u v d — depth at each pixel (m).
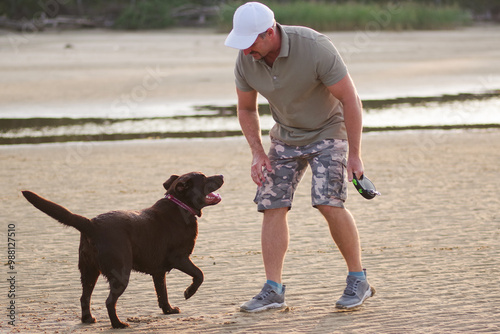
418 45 43.31
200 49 40.97
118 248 6.14
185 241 6.72
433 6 61.53
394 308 6.58
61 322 6.42
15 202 11.58
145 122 20.58
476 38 49.12
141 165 14.73
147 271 6.58
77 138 18.27
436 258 8.25
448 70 31.53
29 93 25.67
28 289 7.41
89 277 6.40
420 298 6.85
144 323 6.39
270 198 6.88
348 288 6.70
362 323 6.18
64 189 12.50
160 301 6.70
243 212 10.73
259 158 6.97
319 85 6.69
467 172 13.59
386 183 12.70
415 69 31.95
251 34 6.36
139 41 46.84
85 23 58.12
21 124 20.23
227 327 6.17
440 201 11.27
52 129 19.50
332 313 6.50
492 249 8.57
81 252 6.34
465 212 10.53
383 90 26.70
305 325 6.17
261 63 6.62
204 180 6.83
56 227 10.04
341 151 6.82
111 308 6.21
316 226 9.88
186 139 18.06
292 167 6.93
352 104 6.58
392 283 7.37
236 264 8.22
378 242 9.01
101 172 14.05
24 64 34.19
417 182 12.74
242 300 7.02
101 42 46.16
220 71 31.25
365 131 19.14
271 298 6.68
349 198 11.61
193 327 6.21
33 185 12.88
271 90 6.68
